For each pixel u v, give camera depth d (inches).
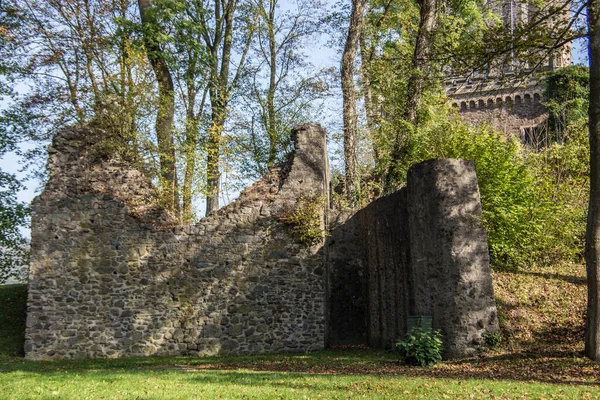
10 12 896.9
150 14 910.4
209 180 963.3
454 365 498.3
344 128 900.0
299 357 600.1
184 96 991.0
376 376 438.9
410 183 597.3
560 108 1386.6
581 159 843.4
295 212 674.2
